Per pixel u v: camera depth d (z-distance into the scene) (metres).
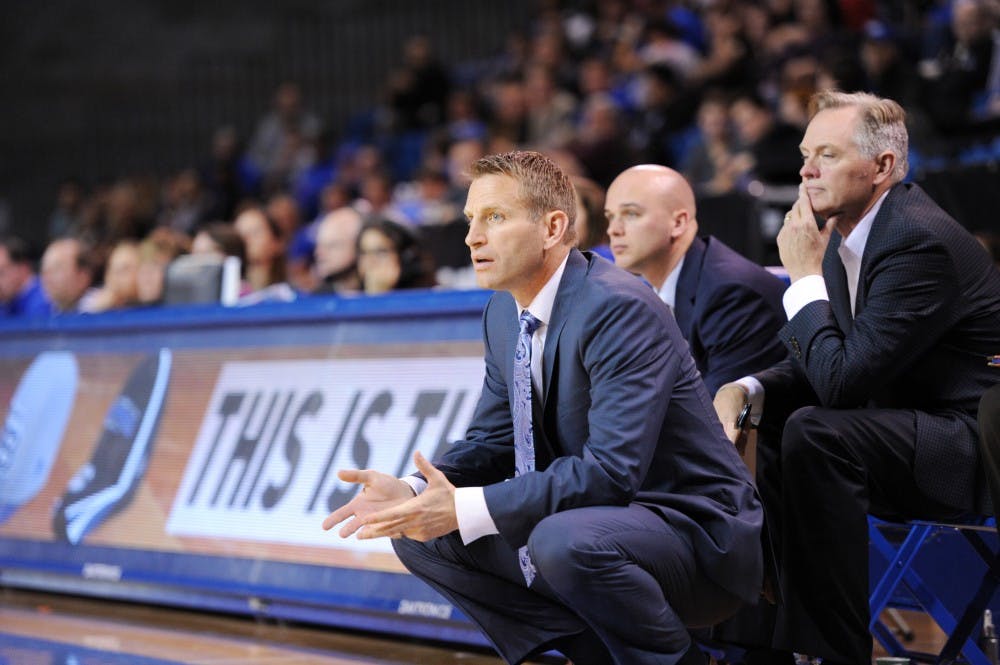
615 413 6.37
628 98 23.83
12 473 12.07
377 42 35.16
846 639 6.92
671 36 24.42
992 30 16.36
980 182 12.69
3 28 38.97
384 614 9.34
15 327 12.41
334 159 28.22
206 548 10.48
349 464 9.81
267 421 10.45
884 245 7.17
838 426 6.99
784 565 7.09
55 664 8.80
